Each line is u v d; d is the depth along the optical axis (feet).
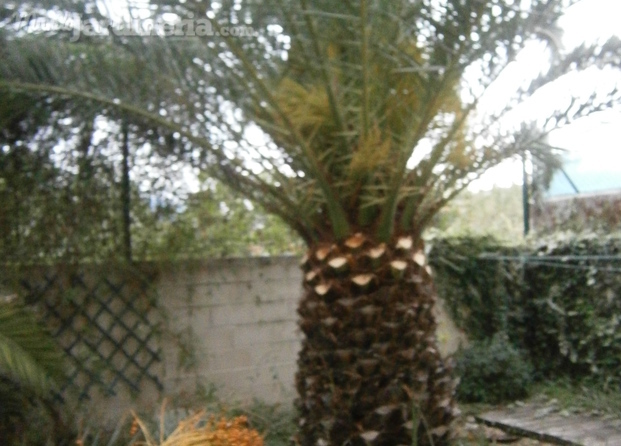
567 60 15.38
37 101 14.89
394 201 13.61
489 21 12.97
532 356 24.79
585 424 18.97
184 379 19.29
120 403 18.10
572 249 23.24
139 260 18.56
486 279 25.14
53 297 17.34
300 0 12.85
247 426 18.06
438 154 13.83
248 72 13.20
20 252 16.79
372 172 13.70
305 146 13.20
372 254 13.75
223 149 14.96
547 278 24.00
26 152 16.70
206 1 12.59
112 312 18.22
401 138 13.83
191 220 19.13
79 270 17.65
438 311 24.20
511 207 38.58
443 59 13.98
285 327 21.21
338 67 13.83
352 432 13.78
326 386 14.01
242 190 16.17
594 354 22.50
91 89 13.97
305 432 14.57
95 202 17.52
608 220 26.68
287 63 14.12
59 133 16.52
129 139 17.37
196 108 14.64
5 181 16.63
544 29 14.67
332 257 13.96
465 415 20.42
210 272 19.93
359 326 13.80
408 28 13.61
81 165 17.10
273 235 21.06
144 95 14.20
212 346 19.83
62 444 15.01
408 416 13.78
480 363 21.91
